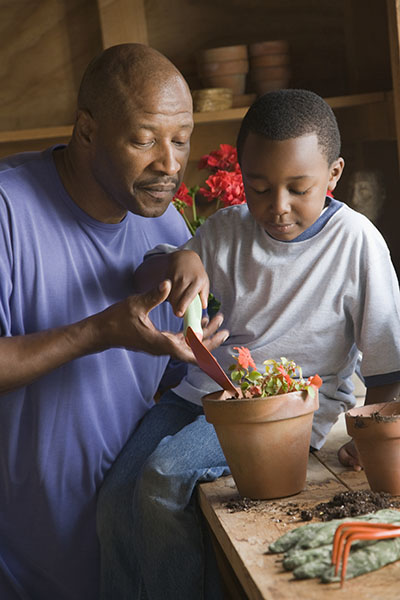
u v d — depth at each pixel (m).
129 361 1.52
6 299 1.40
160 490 1.29
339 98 2.54
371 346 1.34
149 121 1.31
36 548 1.50
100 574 1.50
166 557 1.33
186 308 1.26
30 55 2.83
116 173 1.36
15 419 1.43
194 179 2.83
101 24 2.71
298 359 1.41
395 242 2.74
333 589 0.84
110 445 1.50
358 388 1.86
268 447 1.13
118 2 2.71
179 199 2.15
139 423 1.56
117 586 1.46
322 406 1.39
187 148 1.40
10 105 2.84
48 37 2.82
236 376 1.23
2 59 2.82
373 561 0.86
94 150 1.38
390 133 2.52
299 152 1.22
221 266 1.46
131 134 1.31
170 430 1.48
